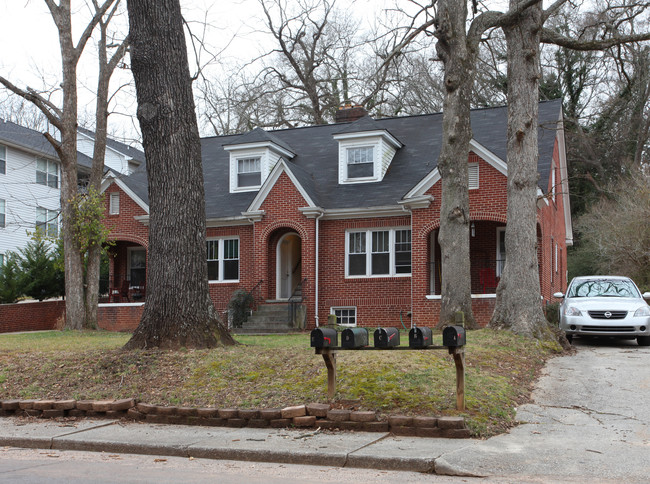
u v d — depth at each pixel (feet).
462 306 54.29
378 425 26.16
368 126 79.77
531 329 48.19
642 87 117.08
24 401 31.71
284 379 32.17
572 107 126.82
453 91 55.67
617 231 97.35
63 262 78.48
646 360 42.93
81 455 24.86
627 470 20.66
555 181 87.10
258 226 78.33
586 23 81.46
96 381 34.22
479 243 74.43
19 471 21.84
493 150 74.38
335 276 76.64
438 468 21.16
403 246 75.20
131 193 84.28
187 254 39.83
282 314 75.15
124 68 71.46
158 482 20.16
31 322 85.35
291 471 21.76
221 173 91.71
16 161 118.83
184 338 38.86
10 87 65.98
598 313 51.47
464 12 55.67
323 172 84.48
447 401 28.02
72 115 70.44
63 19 69.77
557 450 23.07
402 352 37.11
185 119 40.70
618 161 126.62
